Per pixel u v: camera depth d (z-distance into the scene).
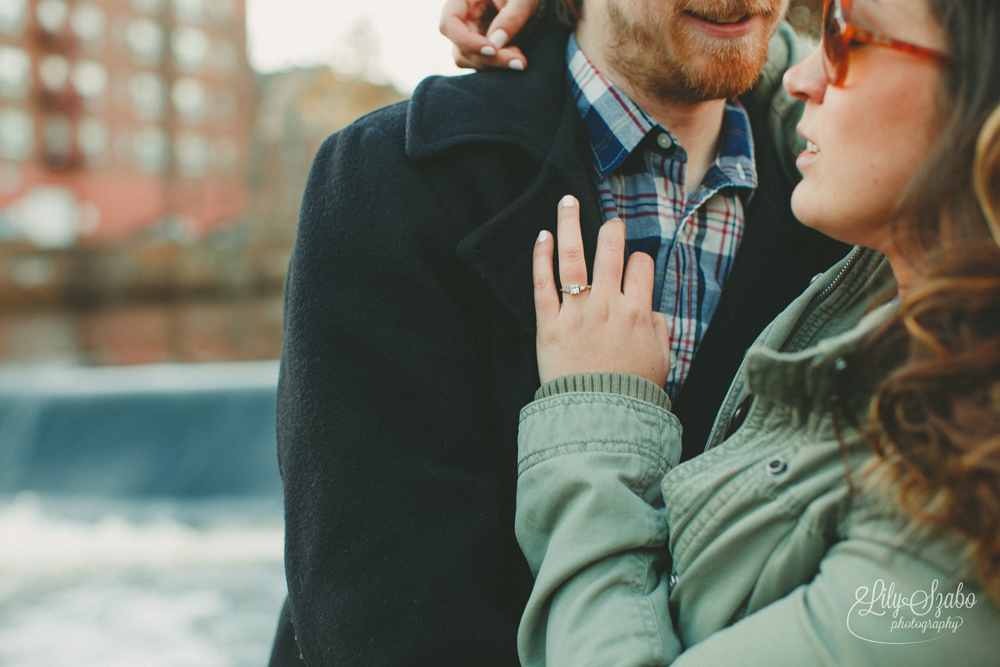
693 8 0.78
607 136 0.89
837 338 0.56
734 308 0.89
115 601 3.35
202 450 4.64
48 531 4.04
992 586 0.45
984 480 0.45
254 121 30.67
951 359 0.46
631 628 0.61
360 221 0.79
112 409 4.77
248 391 4.84
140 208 27.47
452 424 0.77
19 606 3.30
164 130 27.95
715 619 0.60
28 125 24.70
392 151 0.82
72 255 17.36
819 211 0.59
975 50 0.49
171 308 16.45
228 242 21.23
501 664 0.72
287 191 29.30
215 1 29.02
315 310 0.78
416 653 0.70
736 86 0.82
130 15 26.77
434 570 0.72
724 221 0.94
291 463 0.78
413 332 0.78
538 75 0.90
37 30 24.59
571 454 0.70
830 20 0.56
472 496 0.76
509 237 0.80
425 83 0.89
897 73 0.53
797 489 0.57
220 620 3.21
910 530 0.49
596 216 0.84
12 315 14.62
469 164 0.83
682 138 0.91
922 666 0.47
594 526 0.66
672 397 0.90
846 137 0.56
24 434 4.70
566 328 0.75
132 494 4.48
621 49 0.85
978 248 0.47
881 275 0.68
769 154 0.99
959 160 0.49
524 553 0.73
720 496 0.61
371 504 0.73
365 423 0.75
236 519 4.20
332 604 0.72
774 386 0.59
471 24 0.96
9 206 24.38
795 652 0.50
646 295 0.77
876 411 0.51
